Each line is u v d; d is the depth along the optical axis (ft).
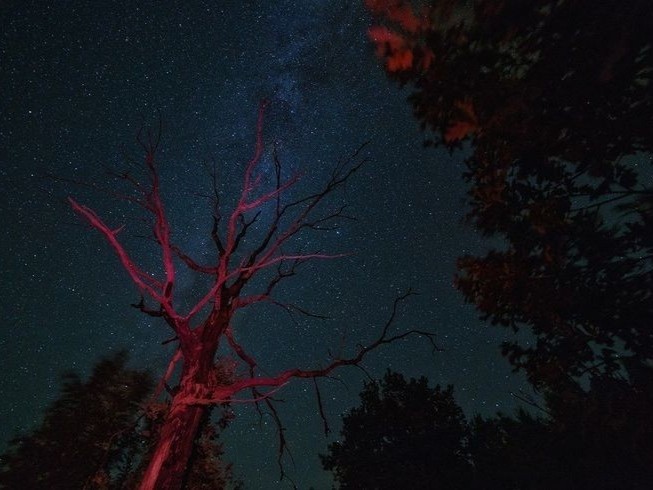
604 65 12.92
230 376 33.14
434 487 43.19
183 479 20.59
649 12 12.02
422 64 14.82
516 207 18.44
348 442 51.31
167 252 24.16
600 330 17.46
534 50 14.08
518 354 19.79
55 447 33.65
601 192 16.11
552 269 18.13
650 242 16.08
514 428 35.70
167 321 23.97
